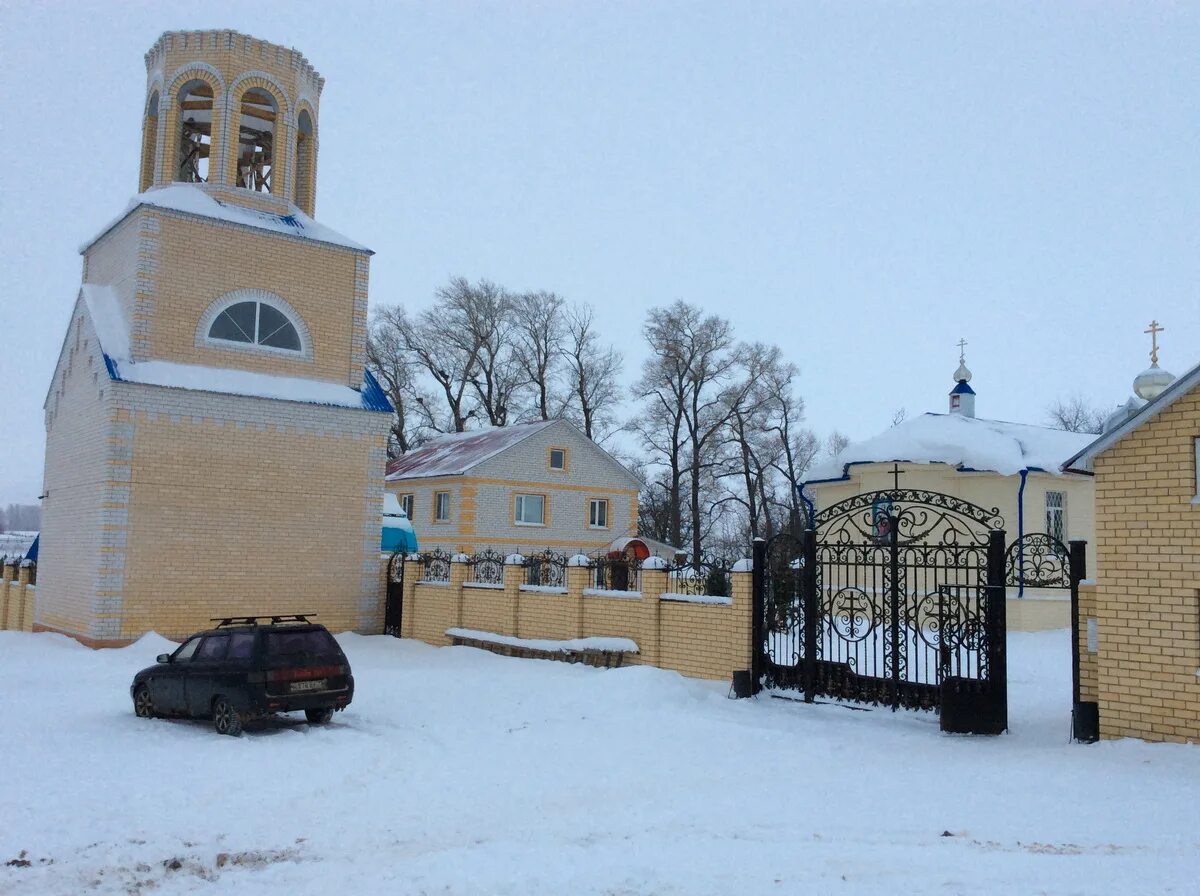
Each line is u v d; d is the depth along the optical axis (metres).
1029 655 18.67
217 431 21.11
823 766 9.78
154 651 18.81
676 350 52.38
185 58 22.62
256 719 12.55
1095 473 10.84
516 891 5.96
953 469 24.62
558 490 40.09
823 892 5.77
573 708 13.18
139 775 9.17
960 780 8.94
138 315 20.56
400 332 56.53
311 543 22.23
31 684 15.12
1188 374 9.99
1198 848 6.61
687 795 8.59
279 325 22.50
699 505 53.94
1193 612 9.93
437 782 9.07
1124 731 10.35
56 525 22.25
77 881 6.27
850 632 13.34
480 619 20.19
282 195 23.20
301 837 7.30
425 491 40.03
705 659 15.09
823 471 27.39
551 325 58.91
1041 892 5.67
